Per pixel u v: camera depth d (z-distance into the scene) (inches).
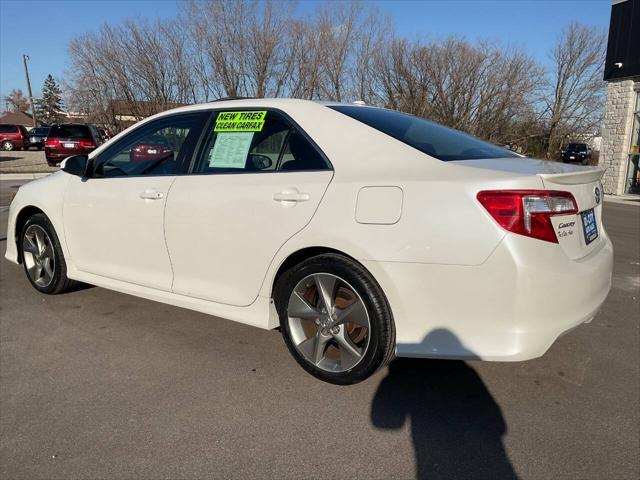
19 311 162.9
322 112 123.1
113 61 898.7
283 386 117.3
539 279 94.3
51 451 93.4
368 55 1059.3
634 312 169.3
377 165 110.0
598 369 127.0
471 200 96.6
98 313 161.9
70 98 1075.3
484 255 94.8
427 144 115.8
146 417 104.4
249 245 122.0
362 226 105.6
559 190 99.8
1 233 280.8
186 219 132.3
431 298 100.0
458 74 1067.9
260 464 90.5
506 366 128.4
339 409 108.0
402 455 93.4
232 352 135.0
